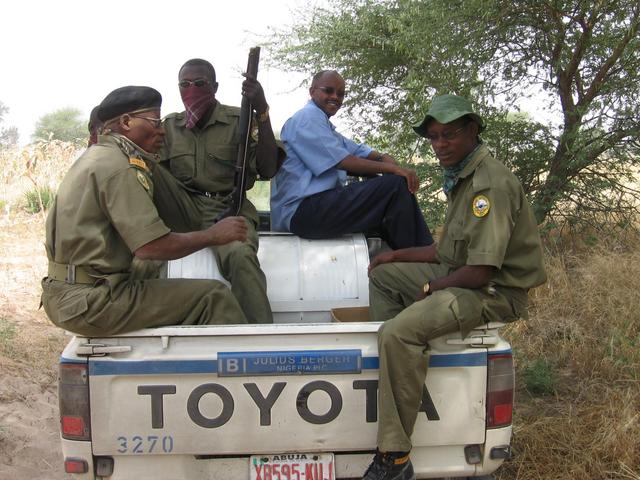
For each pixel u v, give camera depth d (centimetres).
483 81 702
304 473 276
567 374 484
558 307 568
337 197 371
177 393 267
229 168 379
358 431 273
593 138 690
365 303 351
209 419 268
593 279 596
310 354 268
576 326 531
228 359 266
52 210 288
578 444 383
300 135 384
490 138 739
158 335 265
